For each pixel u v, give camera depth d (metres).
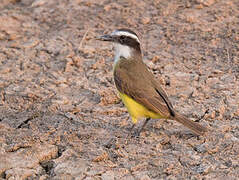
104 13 18.94
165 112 11.52
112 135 12.03
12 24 18.45
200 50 16.08
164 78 14.61
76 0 20.09
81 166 10.63
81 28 18.02
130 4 19.38
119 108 13.16
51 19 18.89
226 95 13.48
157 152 11.22
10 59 16.03
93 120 12.70
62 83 14.57
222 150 11.17
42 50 16.58
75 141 11.74
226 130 12.07
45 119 12.73
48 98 13.75
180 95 13.66
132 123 12.65
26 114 13.00
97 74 15.01
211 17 17.94
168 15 18.39
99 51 16.42
